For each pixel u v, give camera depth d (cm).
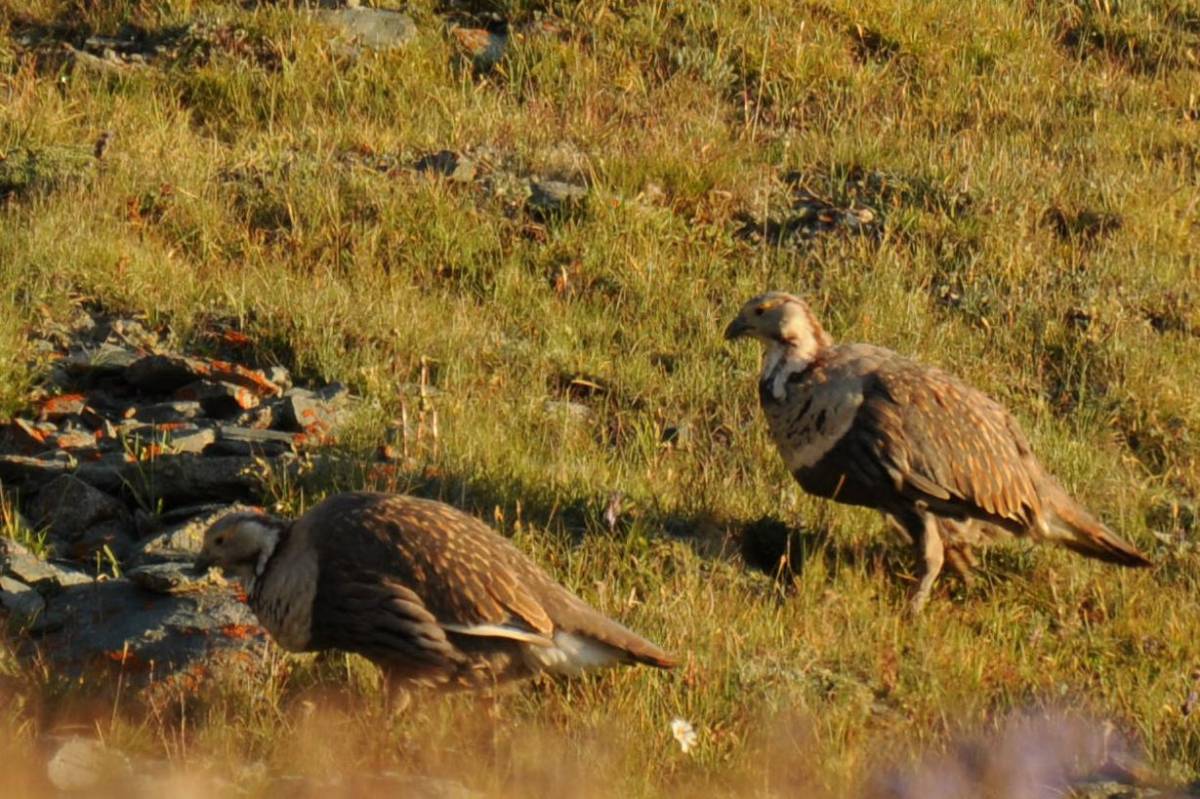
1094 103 2133
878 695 1066
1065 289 1702
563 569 1149
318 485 1230
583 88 2022
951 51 2203
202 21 2069
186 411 1355
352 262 1638
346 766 926
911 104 2081
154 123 1862
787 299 1221
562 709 992
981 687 1072
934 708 1047
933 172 1878
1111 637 1177
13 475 1248
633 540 1186
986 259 1741
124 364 1423
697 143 1916
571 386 1484
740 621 1105
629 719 986
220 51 2028
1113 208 1850
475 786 919
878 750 993
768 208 1817
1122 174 1927
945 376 1218
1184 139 2045
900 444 1169
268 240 1681
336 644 968
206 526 1162
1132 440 1506
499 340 1522
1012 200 1844
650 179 1827
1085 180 1909
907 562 1241
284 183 1744
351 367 1441
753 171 1864
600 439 1398
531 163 1844
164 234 1664
